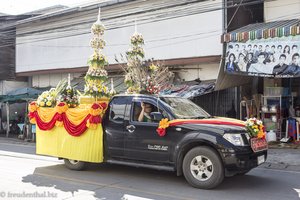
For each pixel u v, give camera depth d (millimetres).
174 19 16422
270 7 15609
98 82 9727
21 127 19453
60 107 9117
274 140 13945
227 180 8047
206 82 15891
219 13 15242
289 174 9000
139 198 6535
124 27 18031
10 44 23062
